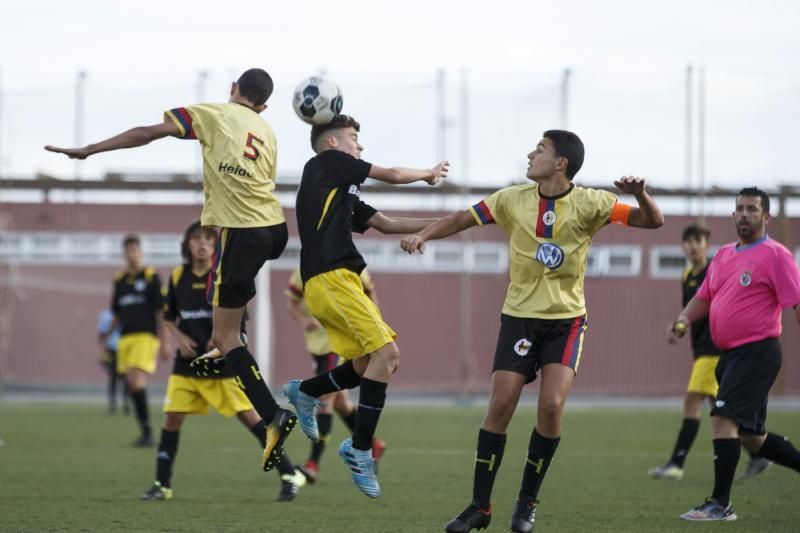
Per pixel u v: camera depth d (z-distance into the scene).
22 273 76.50
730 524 25.31
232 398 30.17
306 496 30.59
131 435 49.72
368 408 21.98
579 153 21.67
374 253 76.00
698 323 34.69
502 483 33.53
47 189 72.19
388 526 24.92
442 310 75.56
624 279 74.00
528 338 21.58
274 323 75.88
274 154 23.38
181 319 30.70
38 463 38.69
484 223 22.47
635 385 73.94
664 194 67.81
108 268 76.69
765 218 26.59
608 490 31.94
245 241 22.38
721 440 26.05
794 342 71.00
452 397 77.25
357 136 23.73
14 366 76.81
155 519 25.88
